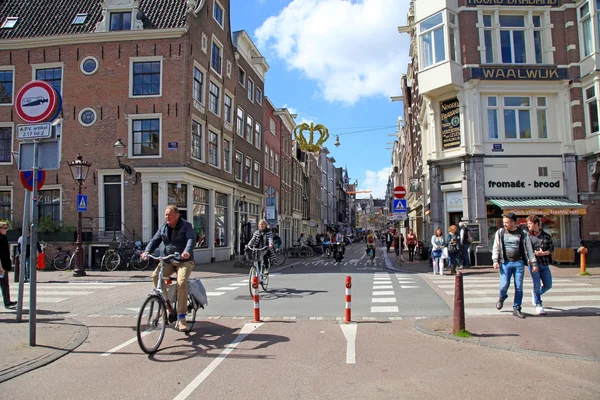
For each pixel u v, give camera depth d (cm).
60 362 541
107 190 1967
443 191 1973
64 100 2016
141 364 525
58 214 1984
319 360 534
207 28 2205
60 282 1397
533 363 516
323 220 6788
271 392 432
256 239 1103
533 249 805
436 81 1889
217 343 614
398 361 528
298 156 4688
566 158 1845
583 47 1844
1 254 902
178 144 1952
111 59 2009
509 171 1858
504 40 1927
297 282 1330
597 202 1812
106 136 1981
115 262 1747
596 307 839
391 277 1467
